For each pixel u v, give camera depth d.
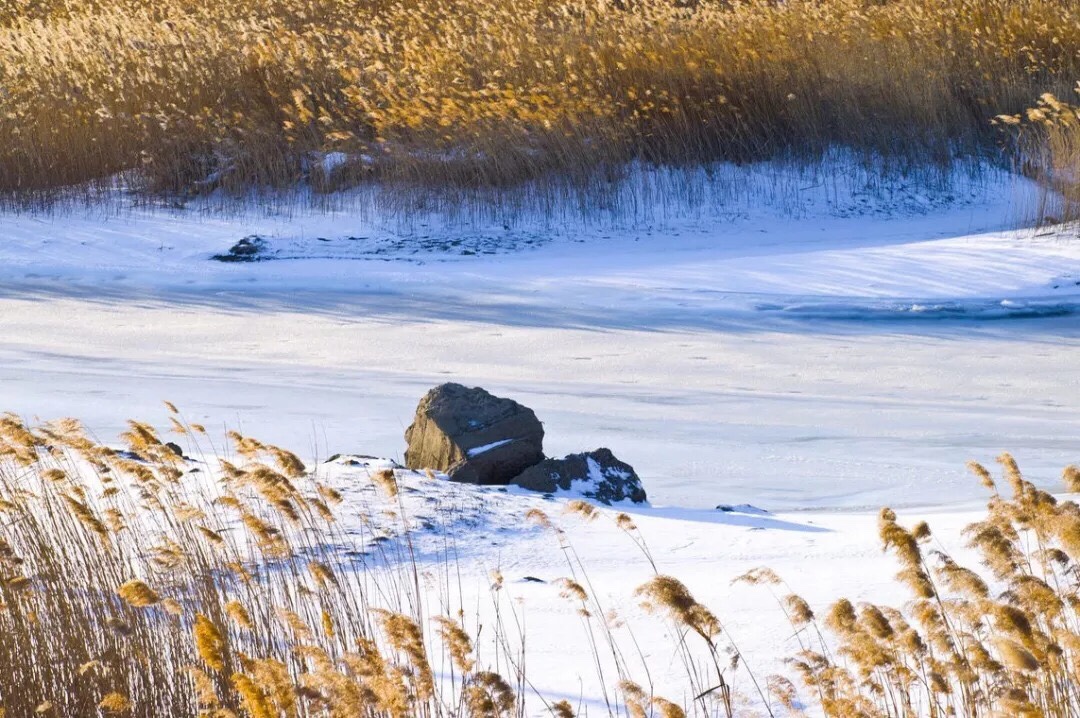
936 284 29.22
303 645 7.04
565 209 36.84
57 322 28.52
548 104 38.62
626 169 37.81
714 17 43.75
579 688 8.36
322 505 9.83
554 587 10.95
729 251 33.62
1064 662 6.54
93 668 7.89
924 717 7.15
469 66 41.56
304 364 24.66
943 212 36.69
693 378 23.12
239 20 49.75
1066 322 26.28
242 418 20.23
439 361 24.75
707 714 7.71
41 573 8.96
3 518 10.90
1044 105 39.56
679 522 13.86
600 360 24.58
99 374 23.67
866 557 11.50
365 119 39.81
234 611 7.23
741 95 39.06
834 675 6.84
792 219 36.56
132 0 54.34
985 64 41.38
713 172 38.16
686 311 27.98
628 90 38.50
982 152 39.38
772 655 8.76
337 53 43.97
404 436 18.52
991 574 10.03
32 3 54.66
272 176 38.59
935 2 44.19
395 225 36.38
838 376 23.03
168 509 11.49
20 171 38.34
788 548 12.20
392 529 12.75
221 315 28.97
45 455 13.66
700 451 18.25
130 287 31.67
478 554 12.31
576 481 15.41
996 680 6.62
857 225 36.00
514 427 16.30
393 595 10.61
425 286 30.94
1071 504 7.40
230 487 10.68
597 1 47.19
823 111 39.31
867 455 17.84
